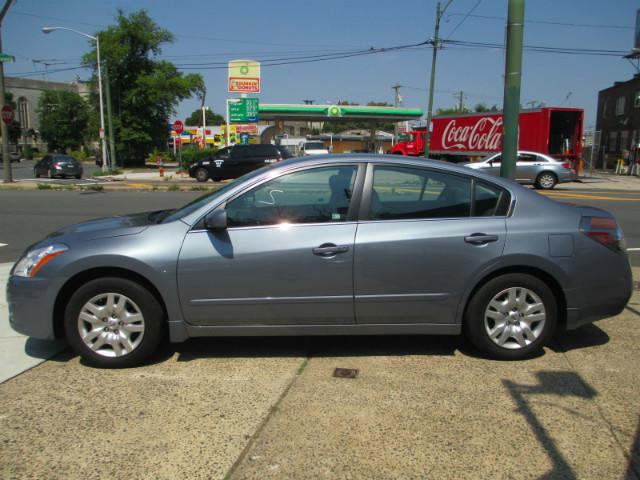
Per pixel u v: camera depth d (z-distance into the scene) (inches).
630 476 108.1
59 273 154.9
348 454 115.6
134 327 158.2
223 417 131.5
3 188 861.8
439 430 124.9
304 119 2153.1
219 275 155.3
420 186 162.7
